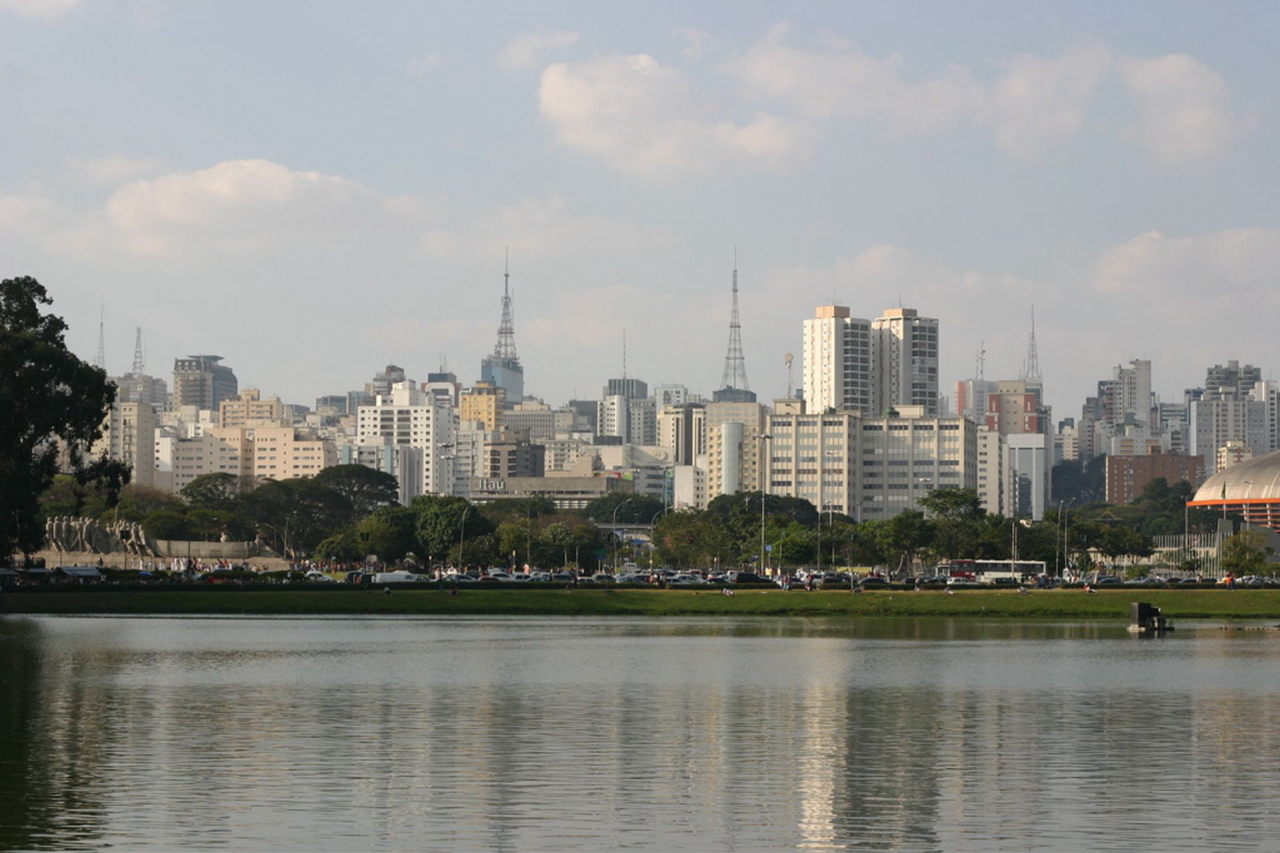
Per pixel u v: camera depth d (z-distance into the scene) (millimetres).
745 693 91188
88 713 79875
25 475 163375
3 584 187750
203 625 159250
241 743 69062
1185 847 49125
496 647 129000
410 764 63406
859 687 95312
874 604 197125
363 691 91062
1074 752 68000
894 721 78312
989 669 109312
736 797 56656
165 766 62688
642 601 199875
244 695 88625
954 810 54656
